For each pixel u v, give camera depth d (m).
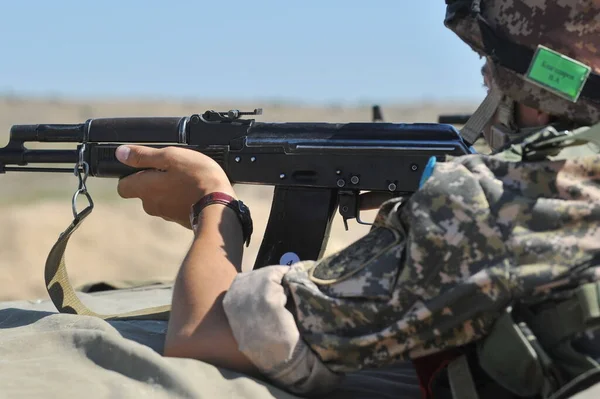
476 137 2.36
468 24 2.20
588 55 2.10
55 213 13.38
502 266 1.94
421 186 2.05
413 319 2.01
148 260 10.55
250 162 3.25
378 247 2.12
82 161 3.31
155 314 3.00
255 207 13.65
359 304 2.06
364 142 3.10
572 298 1.90
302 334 2.13
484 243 1.96
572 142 1.97
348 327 2.09
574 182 1.98
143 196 2.90
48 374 2.24
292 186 3.24
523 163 2.01
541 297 1.94
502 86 2.19
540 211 1.96
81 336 2.39
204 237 2.46
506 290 1.93
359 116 59.06
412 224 2.02
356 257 2.13
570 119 2.13
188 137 3.29
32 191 18.45
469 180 2.00
